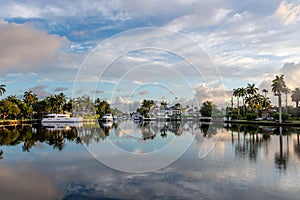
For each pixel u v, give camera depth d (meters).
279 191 7.91
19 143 20.50
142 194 7.80
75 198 7.57
